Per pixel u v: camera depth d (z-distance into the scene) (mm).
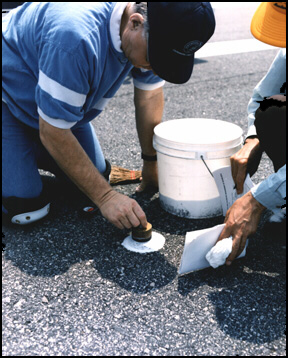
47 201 2191
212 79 4582
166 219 2242
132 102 3947
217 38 6230
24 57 1845
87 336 1533
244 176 2002
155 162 2438
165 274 1851
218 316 1628
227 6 8297
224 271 1867
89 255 1964
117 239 2084
